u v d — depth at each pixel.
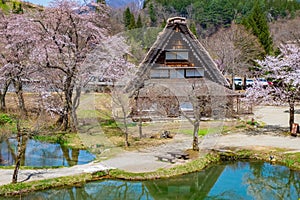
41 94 16.02
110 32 17.94
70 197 9.12
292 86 14.74
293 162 11.27
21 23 15.36
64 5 14.98
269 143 13.48
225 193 9.57
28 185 8.92
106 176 10.05
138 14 23.95
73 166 10.70
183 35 16.47
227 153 12.23
